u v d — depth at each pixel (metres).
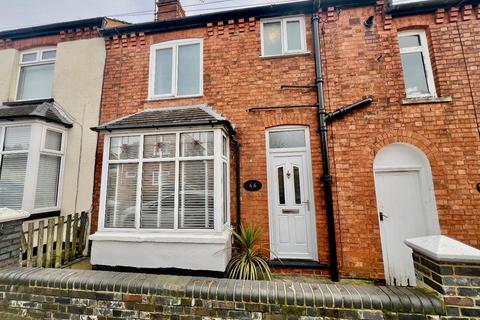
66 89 6.48
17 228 3.10
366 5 5.46
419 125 4.89
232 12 5.88
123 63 6.38
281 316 2.27
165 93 6.19
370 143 4.98
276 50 5.87
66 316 2.58
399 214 4.88
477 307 2.01
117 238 4.59
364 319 2.17
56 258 4.74
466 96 4.86
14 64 6.94
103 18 6.59
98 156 6.04
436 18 5.16
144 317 2.46
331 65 5.41
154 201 4.73
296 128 5.44
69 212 5.89
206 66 5.97
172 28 6.27
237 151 5.42
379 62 5.23
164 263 4.46
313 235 5.04
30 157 5.43
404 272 4.71
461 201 4.55
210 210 4.60
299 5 5.63
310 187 5.20
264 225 5.13
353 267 4.67
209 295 2.40
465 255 2.04
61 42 6.80
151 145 4.96
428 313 2.09
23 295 2.70
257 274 4.68
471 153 4.66
